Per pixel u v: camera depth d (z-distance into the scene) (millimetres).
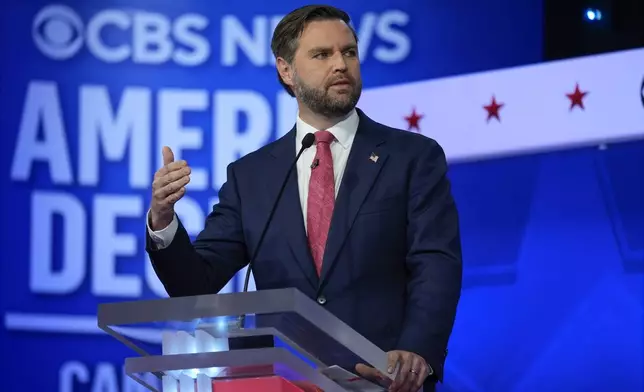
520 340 13320
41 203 13945
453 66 13883
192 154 13977
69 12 14180
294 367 5492
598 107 13492
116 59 14117
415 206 7449
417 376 6383
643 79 13445
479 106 13773
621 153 13422
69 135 14023
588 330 13227
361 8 14070
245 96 14039
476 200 13625
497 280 13453
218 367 5605
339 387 5527
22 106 14039
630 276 13242
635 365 13117
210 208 13898
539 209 13500
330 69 7707
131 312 5723
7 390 13773
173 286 7293
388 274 7379
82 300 13859
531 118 13625
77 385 13805
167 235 7074
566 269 13359
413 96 13914
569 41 13617
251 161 8039
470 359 13367
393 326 7289
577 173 13477
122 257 13891
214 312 5391
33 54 14125
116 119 14031
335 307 7254
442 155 7797
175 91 14062
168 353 6301
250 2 14180
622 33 13516
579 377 13203
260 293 5301
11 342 13836
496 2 13859
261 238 7496
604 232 13352
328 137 7781
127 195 13961
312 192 7625
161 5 14188
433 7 13969
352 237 7359
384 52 13992
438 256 7250
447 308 6980
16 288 13891
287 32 7988
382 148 7730
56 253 13906
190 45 14125
